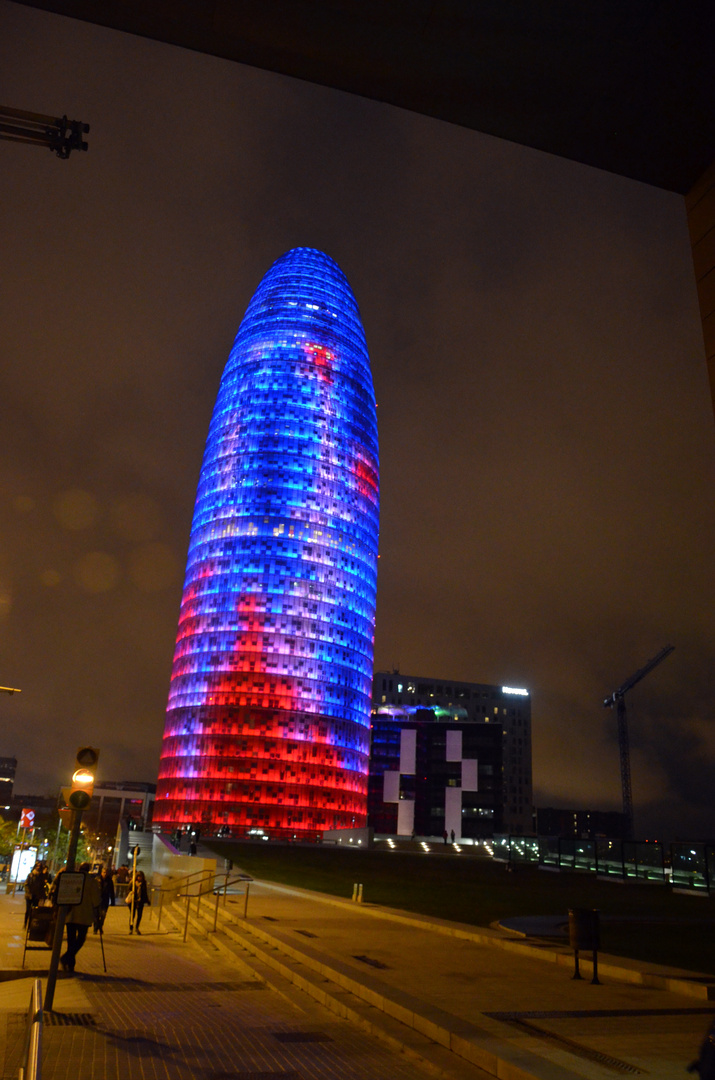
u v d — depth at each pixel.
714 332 10.80
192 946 22.36
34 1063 5.86
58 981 15.18
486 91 10.99
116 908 40.72
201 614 141.88
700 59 9.77
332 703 139.00
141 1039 10.40
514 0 9.37
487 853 106.12
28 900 24.38
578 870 65.94
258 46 10.81
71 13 10.52
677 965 18.69
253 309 168.88
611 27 9.55
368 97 11.58
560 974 16.28
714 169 11.38
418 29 10.05
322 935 20.84
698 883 53.53
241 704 134.00
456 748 180.75
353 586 149.12
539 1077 8.12
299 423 153.38
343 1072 9.14
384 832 173.62
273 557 143.12
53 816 131.62
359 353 169.00
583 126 11.30
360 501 155.50
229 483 149.75
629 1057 9.27
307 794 131.38
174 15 10.38
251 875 49.22
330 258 180.00
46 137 19.69
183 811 128.62
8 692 39.94
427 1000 12.37
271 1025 11.46
